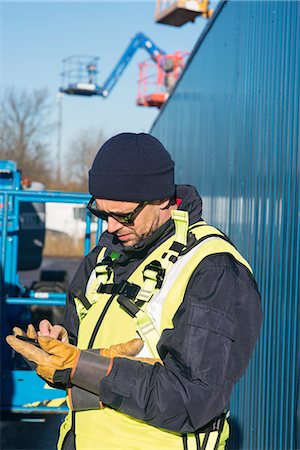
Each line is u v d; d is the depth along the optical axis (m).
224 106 5.12
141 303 1.68
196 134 7.12
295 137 2.97
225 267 1.63
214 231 1.78
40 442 4.88
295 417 2.69
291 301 2.85
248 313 1.63
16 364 4.79
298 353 2.70
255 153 3.81
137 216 1.72
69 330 2.00
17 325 4.80
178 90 9.59
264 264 3.39
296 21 3.06
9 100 36.66
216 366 1.53
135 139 1.72
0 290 4.36
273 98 3.44
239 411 3.67
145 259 1.77
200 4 18.41
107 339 1.74
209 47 6.26
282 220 3.10
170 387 1.54
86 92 28.19
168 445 1.65
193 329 1.56
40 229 7.42
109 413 1.67
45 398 4.37
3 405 4.34
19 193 4.35
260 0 3.86
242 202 4.11
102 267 1.88
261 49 3.80
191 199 1.87
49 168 37.59
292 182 2.98
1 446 4.74
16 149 36.72
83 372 1.57
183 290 1.64
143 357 1.64
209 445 1.68
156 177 1.70
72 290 1.97
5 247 4.35
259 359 3.31
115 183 1.67
